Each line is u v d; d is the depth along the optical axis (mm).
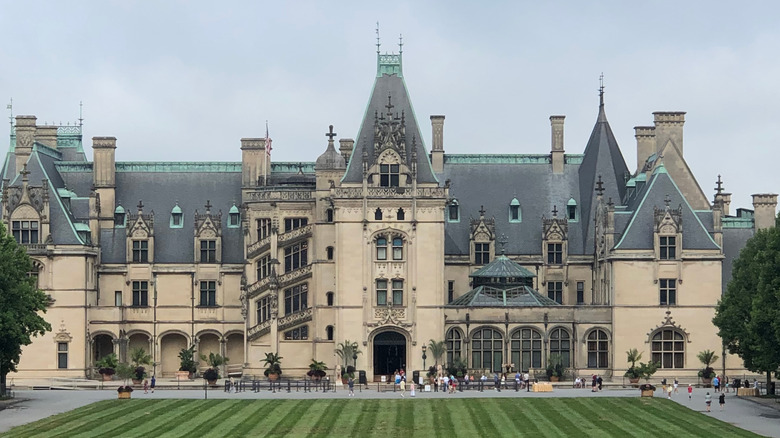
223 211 171500
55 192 164625
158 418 115750
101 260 167750
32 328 131875
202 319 167500
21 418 116125
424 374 154375
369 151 158375
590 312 157750
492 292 159875
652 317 156875
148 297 167500
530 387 146875
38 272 161625
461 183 172125
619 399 129875
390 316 155125
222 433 107375
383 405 124875
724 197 185125
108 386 148625
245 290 163000
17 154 171000
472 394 136750
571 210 171000
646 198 159750
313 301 158875
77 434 106562
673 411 121188
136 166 173375
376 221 155750
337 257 155500
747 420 115375
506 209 170625
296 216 161750
